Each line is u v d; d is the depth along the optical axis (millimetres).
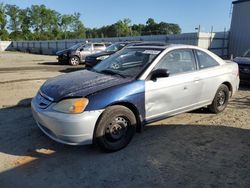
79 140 4102
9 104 7121
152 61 4930
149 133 5262
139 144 4773
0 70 14984
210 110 6336
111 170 3947
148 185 3607
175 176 3820
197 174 3879
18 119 5914
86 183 3643
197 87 5555
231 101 7793
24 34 99500
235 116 6363
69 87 4422
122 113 4402
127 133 4559
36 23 100875
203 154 4465
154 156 4363
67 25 104750
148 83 4699
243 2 23328
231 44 25188
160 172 3912
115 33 83000
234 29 24656
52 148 4578
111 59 5594
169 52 5188
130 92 4461
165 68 5020
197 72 5590
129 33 74938
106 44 20891
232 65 6574
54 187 3559
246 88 9922
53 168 3990
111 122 4324
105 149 4355
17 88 9266
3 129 5328
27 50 51188
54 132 4164
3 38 92125
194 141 4945
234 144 4855
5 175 3805
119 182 3668
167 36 29016
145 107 4703
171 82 5031
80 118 4016
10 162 4133
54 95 4305
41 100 4488
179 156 4383
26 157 4285
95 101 4145
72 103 4082
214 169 4016
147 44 5707
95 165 4074
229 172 3939
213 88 6000
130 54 5395
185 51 5504
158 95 4848
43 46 49125
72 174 3844
